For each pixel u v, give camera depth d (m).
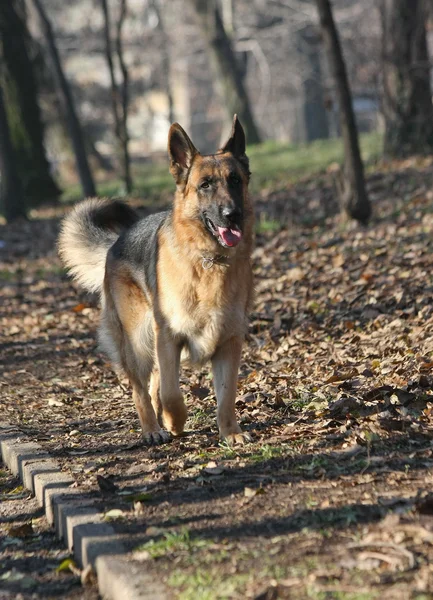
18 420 9.60
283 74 59.47
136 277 8.62
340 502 5.93
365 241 16.42
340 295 13.13
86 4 57.97
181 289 7.74
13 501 7.55
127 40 55.44
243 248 7.80
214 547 5.43
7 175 27.19
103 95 54.06
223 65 46.41
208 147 77.81
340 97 17.91
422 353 9.40
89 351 12.98
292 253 16.91
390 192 21.25
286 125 70.44
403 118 25.58
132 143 77.62
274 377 9.81
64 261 10.09
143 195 29.56
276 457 7.08
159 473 7.11
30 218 27.73
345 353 10.31
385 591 4.62
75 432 8.86
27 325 14.99
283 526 5.66
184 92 77.56
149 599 4.81
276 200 23.95
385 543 5.16
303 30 55.06
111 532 5.92
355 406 8.00
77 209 10.15
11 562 6.24
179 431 8.29
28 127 32.44
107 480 6.91
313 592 4.69
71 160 47.50
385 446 6.96
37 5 28.59
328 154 33.78
